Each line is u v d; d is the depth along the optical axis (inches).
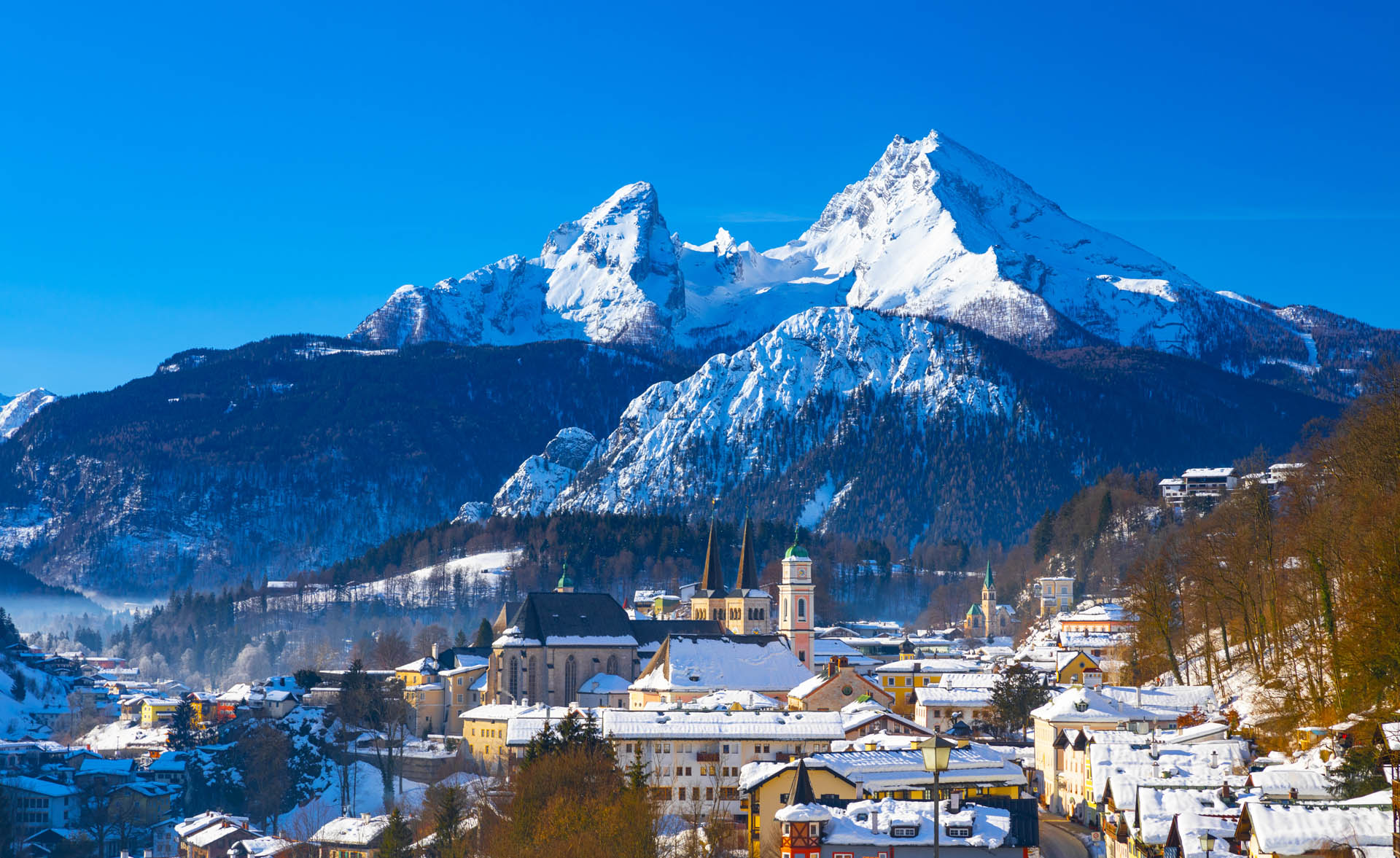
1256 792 5654.5
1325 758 5984.3
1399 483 7401.6
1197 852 5408.5
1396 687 6235.2
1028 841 6594.5
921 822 6619.1
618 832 6884.8
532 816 7342.5
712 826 7396.7
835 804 7308.1
